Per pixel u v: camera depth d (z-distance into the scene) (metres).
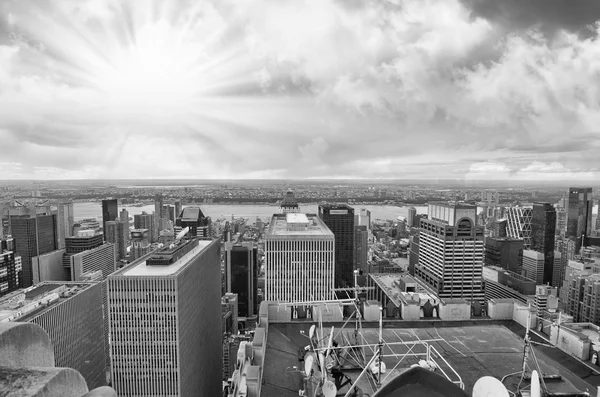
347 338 25.47
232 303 197.38
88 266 197.12
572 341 23.58
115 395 6.34
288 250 125.69
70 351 112.94
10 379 5.72
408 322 27.91
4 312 100.81
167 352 96.56
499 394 10.23
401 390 9.26
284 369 22.12
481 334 26.25
